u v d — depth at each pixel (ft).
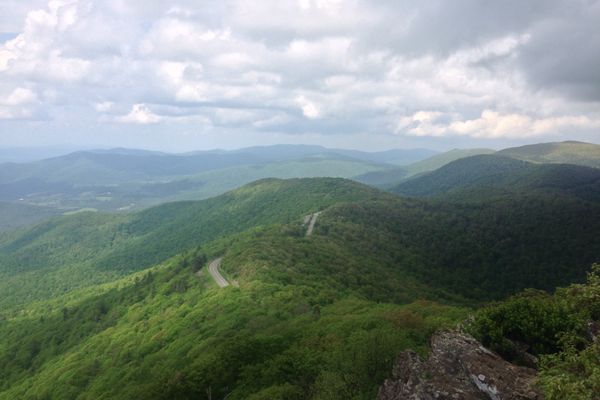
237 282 461.37
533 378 101.60
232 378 212.43
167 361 298.76
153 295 538.47
